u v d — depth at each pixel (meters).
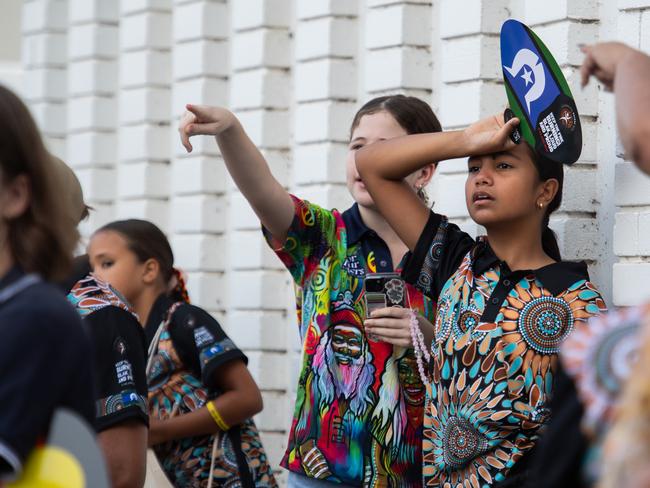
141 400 3.68
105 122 8.96
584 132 4.96
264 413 7.13
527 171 3.96
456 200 5.51
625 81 2.77
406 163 4.18
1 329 2.55
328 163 6.63
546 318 3.76
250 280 7.27
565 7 5.04
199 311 5.04
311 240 4.39
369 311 4.29
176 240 7.89
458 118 5.61
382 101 4.57
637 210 4.64
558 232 4.93
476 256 4.00
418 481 4.26
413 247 4.22
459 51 5.61
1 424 2.48
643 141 2.62
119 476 3.60
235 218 7.44
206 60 7.79
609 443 2.18
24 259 2.75
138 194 8.35
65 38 9.57
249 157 4.29
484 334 3.79
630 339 2.37
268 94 7.19
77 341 2.64
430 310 4.34
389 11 6.20
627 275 4.64
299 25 6.83
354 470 4.20
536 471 2.53
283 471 7.05
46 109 9.55
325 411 4.25
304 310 4.41
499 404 3.72
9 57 10.86
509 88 4.00
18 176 2.74
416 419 4.26
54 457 2.57
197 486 4.93
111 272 5.10
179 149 7.92
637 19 4.74
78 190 3.97
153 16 8.36
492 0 5.53
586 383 2.37
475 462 3.79
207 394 4.98
